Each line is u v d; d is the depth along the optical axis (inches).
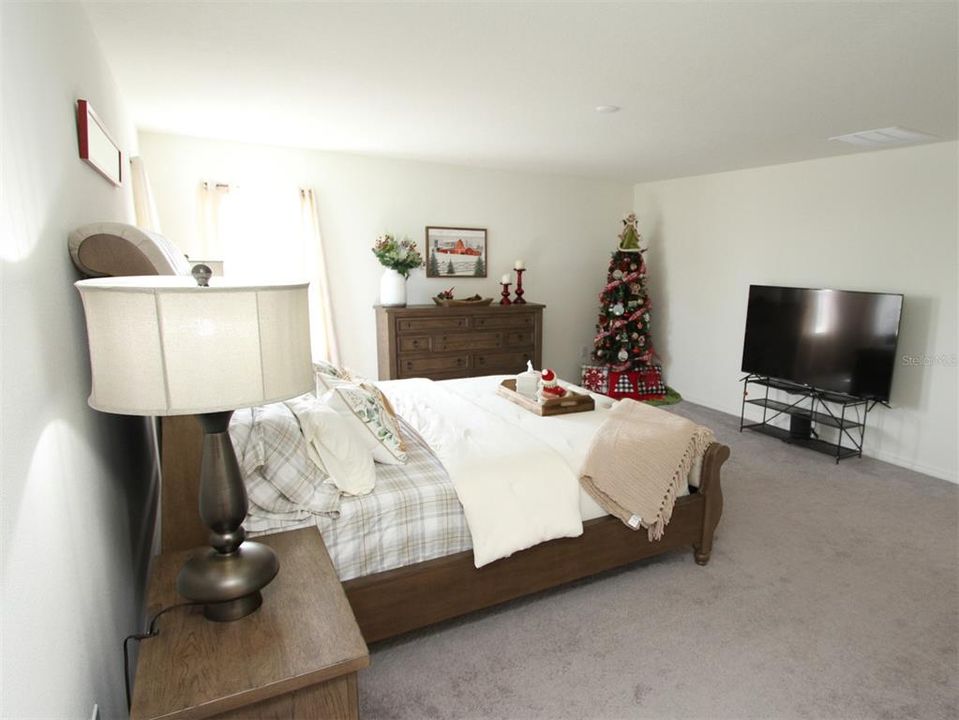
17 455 34.1
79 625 44.9
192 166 170.6
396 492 81.0
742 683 77.7
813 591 99.7
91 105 70.5
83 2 72.1
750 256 198.1
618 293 226.5
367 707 73.1
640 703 74.2
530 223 229.9
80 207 61.9
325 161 188.5
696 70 96.8
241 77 105.5
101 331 41.0
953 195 142.3
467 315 203.0
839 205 168.4
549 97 115.1
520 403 128.6
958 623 90.8
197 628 48.6
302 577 56.7
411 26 81.0
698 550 107.6
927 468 153.0
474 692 75.9
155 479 106.2
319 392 98.1
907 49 85.2
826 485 145.6
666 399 228.4
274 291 44.3
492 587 86.7
